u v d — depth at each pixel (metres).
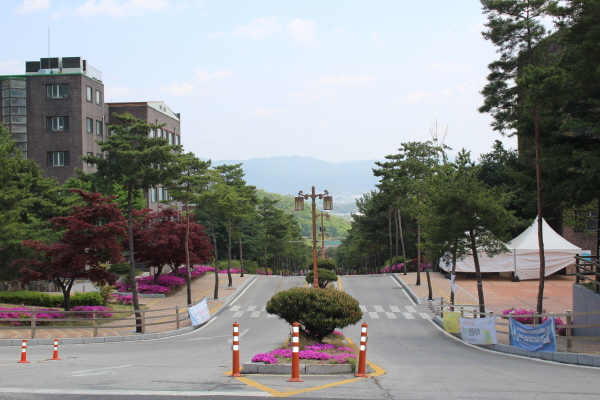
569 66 18.55
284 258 99.00
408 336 24.30
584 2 16.78
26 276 26.39
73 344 20.98
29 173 34.59
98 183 25.86
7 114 50.84
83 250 26.91
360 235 79.94
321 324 15.60
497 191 26.05
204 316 29.53
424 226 33.81
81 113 50.84
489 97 24.00
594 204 37.34
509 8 23.47
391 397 8.67
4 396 8.56
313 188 28.89
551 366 13.55
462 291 38.78
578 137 20.05
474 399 8.53
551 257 43.56
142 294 38.91
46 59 53.69
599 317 19.36
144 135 26.89
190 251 43.50
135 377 10.75
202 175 35.00
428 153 36.50
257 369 11.80
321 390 9.34
